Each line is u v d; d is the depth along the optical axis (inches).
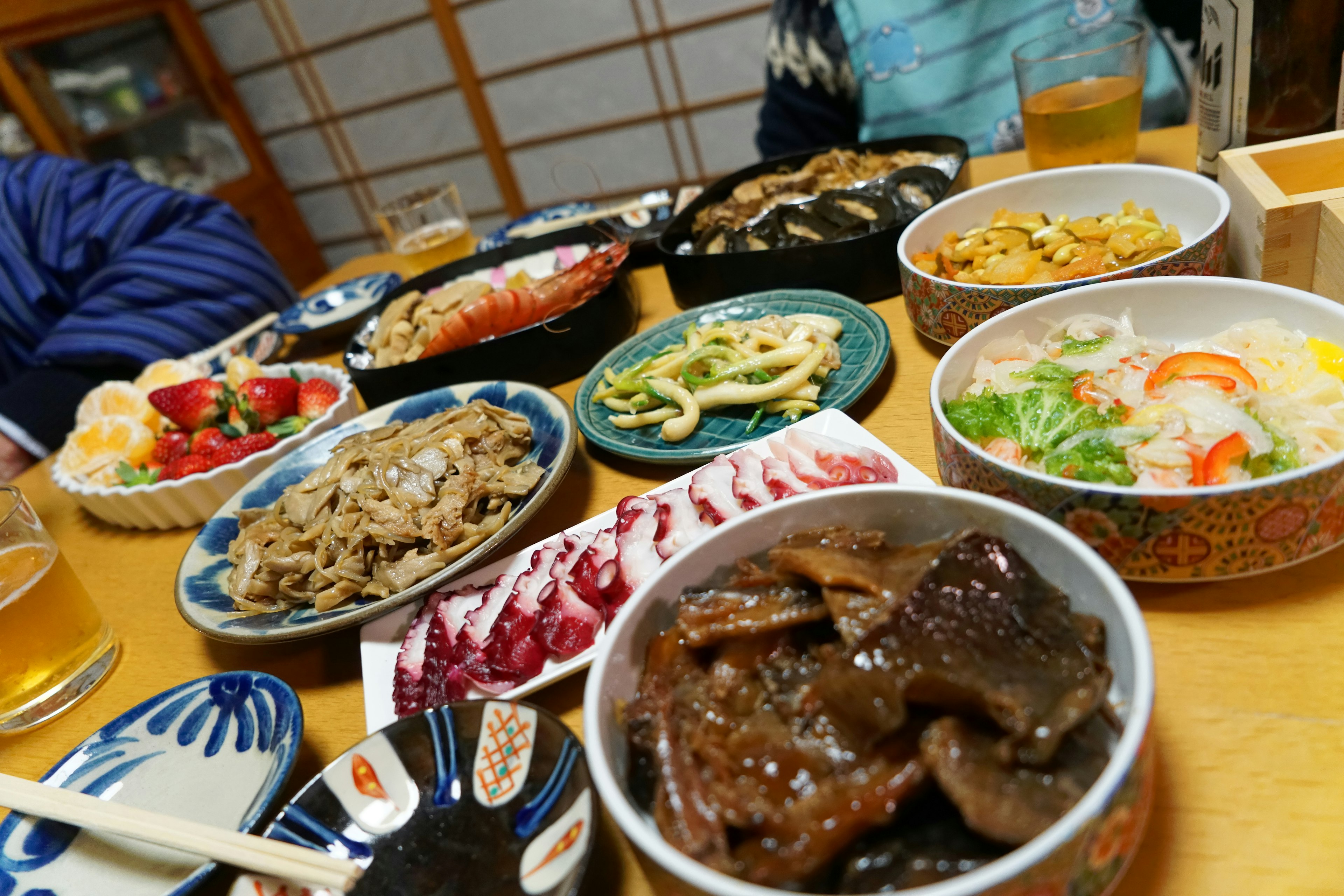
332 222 70.6
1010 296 13.6
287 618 13.1
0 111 51.4
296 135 66.3
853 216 18.5
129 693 14.1
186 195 34.0
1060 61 18.5
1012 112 29.4
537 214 28.5
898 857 7.0
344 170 67.2
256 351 24.9
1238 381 10.8
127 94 57.8
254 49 62.8
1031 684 7.3
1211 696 8.8
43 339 35.0
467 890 8.7
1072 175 16.4
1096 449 10.4
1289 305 11.4
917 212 18.5
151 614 16.0
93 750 12.0
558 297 19.5
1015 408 11.4
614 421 15.9
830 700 7.8
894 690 7.4
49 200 34.8
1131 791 6.5
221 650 14.3
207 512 18.1
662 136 58.2
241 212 64.5
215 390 20.0
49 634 13.9
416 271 26.9
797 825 7.1
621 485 14.9
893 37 29.6
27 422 26.3
